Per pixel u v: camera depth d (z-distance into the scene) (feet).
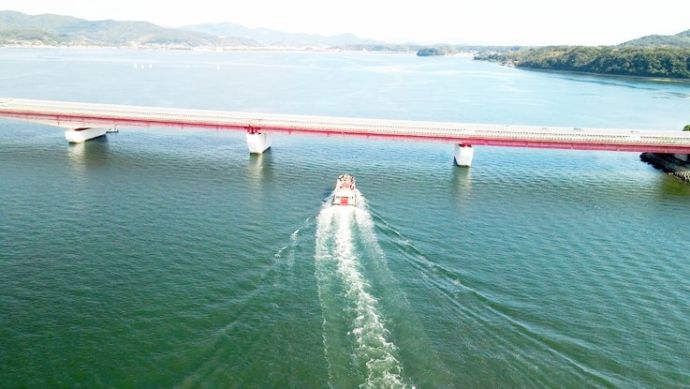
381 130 349.00
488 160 367.45
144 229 215.72
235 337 139.54
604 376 128.77
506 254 201.26
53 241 201.46
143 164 324.80
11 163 316.60
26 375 125.80
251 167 327.06
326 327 143.02
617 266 194.49
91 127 386.73
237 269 178.81
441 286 169.58
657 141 341.82
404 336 139.23
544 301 164.55
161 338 139.54
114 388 121.60
